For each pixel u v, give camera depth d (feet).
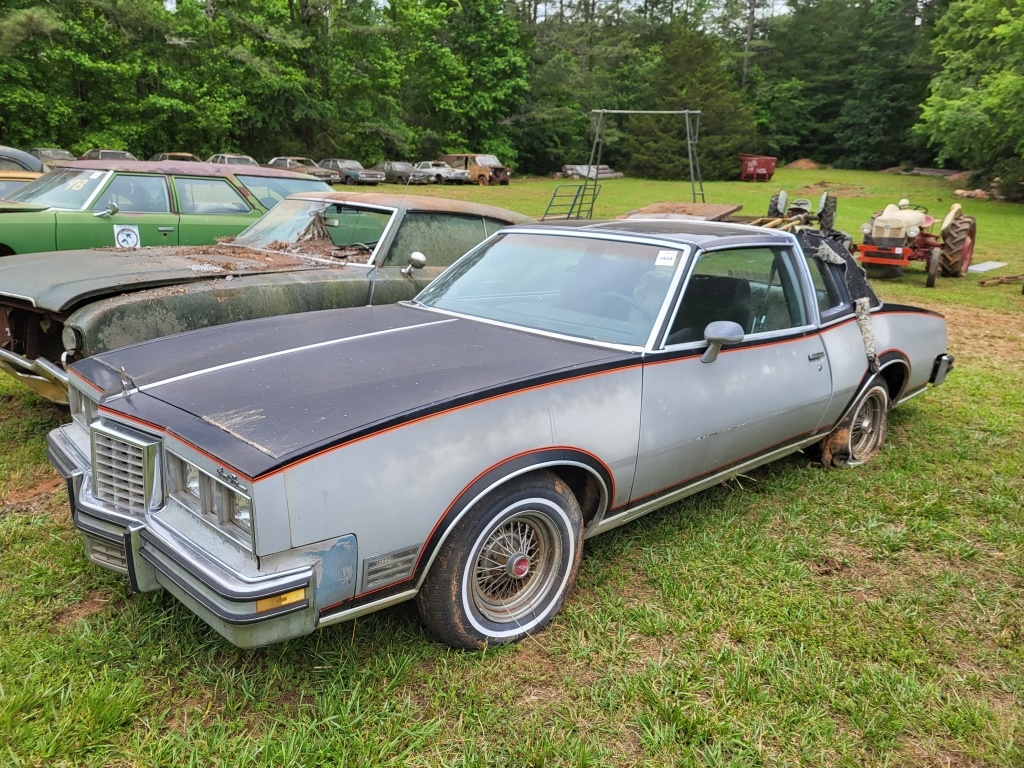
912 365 16.94
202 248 20.04
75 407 11.20
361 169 125.39
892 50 188.85
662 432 10.92
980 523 13.79
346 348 10.75
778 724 8.55
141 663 8.91
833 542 12.96
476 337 11.34
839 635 10.26
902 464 16.33
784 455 14.30
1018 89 94.68
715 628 10.29
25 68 96.89
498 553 9.53
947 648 10.09
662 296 11.49
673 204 37.60
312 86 130.93
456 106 160.56
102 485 9.18
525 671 9.24
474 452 8.82
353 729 8.05
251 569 7.62
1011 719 8.83
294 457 7.70
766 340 12.82
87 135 103.24
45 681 8.51
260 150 131.03
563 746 8.00
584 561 11.82
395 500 8.23
